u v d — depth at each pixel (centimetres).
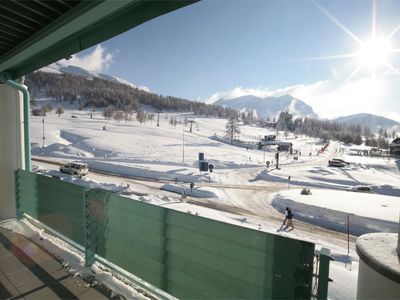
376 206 1809
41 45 312
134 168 3406
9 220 457
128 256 266
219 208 1844
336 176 3969
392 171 4906
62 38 290
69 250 347
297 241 165
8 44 348
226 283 196
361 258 126
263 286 179
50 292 260
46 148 5081
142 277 254
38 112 10294
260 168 4512
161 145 6209
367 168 5069
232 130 9219
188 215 219
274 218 1639
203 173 3462
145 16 238
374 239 137
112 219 282
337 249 1051
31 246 362
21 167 479
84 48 301
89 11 226
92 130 7362
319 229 1440
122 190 2252
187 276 219
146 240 249
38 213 418
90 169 3350
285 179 3525
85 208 307
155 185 2595
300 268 164
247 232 187
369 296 118
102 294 257
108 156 4828
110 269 296
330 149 9431
